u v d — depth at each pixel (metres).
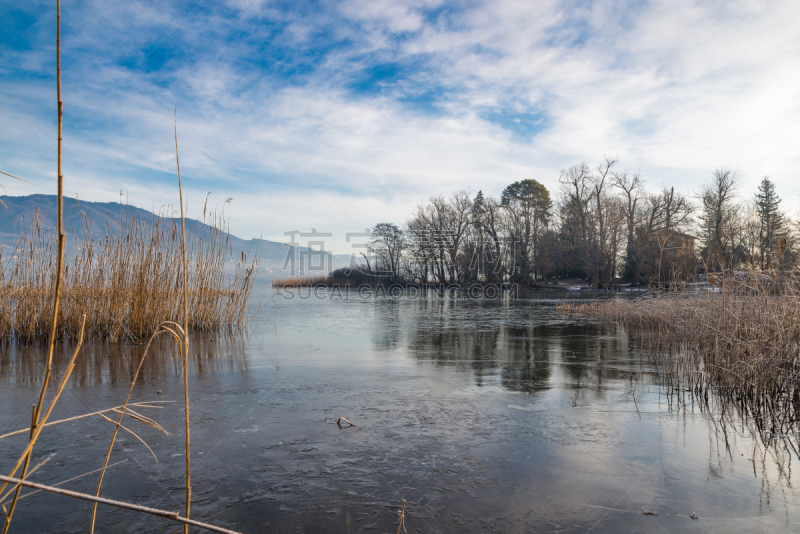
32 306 9.27
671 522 2.84
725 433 4.41
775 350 5.49
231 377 6.73
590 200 46.44
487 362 8.03
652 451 3.97
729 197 38.91
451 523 2.82
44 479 3.35
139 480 3.36
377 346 9.83
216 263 12.09
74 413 4.89
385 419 4.80
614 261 45.41
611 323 14.97
